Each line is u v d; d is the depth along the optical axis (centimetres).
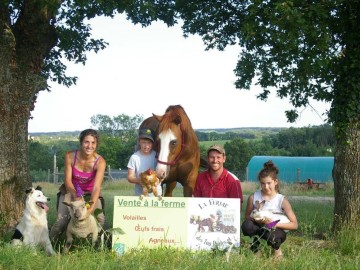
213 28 1544
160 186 854
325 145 7450
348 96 1075
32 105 1101
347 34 1090
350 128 1065
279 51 1134
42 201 788
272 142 7962
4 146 1023
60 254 712
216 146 828
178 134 871
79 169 808
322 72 1124
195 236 772
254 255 702
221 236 771
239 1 1456
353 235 880
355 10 1083
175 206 775
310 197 2720
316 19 1048
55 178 3994
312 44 1066
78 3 984
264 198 791
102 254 702
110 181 3412
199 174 859
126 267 650
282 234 755
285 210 777
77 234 747
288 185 3428
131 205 774
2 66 1025
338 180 1067
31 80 1068
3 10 1016
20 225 789
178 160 891
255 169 4281
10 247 713
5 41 1020
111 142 6153
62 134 11944
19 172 1042
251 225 762
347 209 1044
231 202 776
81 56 1437
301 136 7769
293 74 1201
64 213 827
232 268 643
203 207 776
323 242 912
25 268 646
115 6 1059
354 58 1074
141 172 860
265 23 1073
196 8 1478
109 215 1273
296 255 712
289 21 983
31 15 1049
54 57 1431
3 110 1025
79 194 757
